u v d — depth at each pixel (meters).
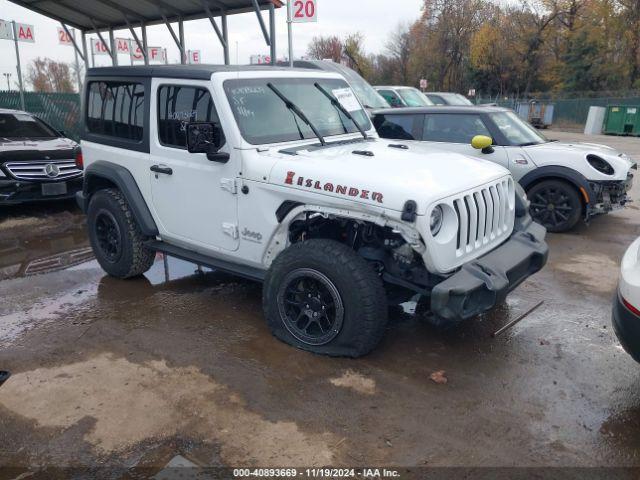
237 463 2.88
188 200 4.57
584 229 7.79
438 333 4.39
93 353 4.07
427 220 3.34
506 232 4.25
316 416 3.28
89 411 3.34
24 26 14.68
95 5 8.89
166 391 3.55
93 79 5.42
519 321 4.65
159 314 4.77
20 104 16.06
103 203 5.35
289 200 3.90
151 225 4.95
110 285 5.50
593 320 4.68
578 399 3.48
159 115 4.71
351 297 3.65
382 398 3.47
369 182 3.52
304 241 3.88
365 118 5.23
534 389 3.59
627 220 8.38
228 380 3.68
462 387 3.61
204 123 4.00
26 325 4.59
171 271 5.90
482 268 3.60
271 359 3.94
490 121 7.71
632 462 2.91
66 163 8.51
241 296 5.17
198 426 3.19
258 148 4.12
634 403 3.44
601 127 29.17
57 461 2.91
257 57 16.34
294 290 3.98
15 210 8.91
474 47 50.12
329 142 4.54
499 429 3.17
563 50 47.66
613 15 42.69
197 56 18.16
